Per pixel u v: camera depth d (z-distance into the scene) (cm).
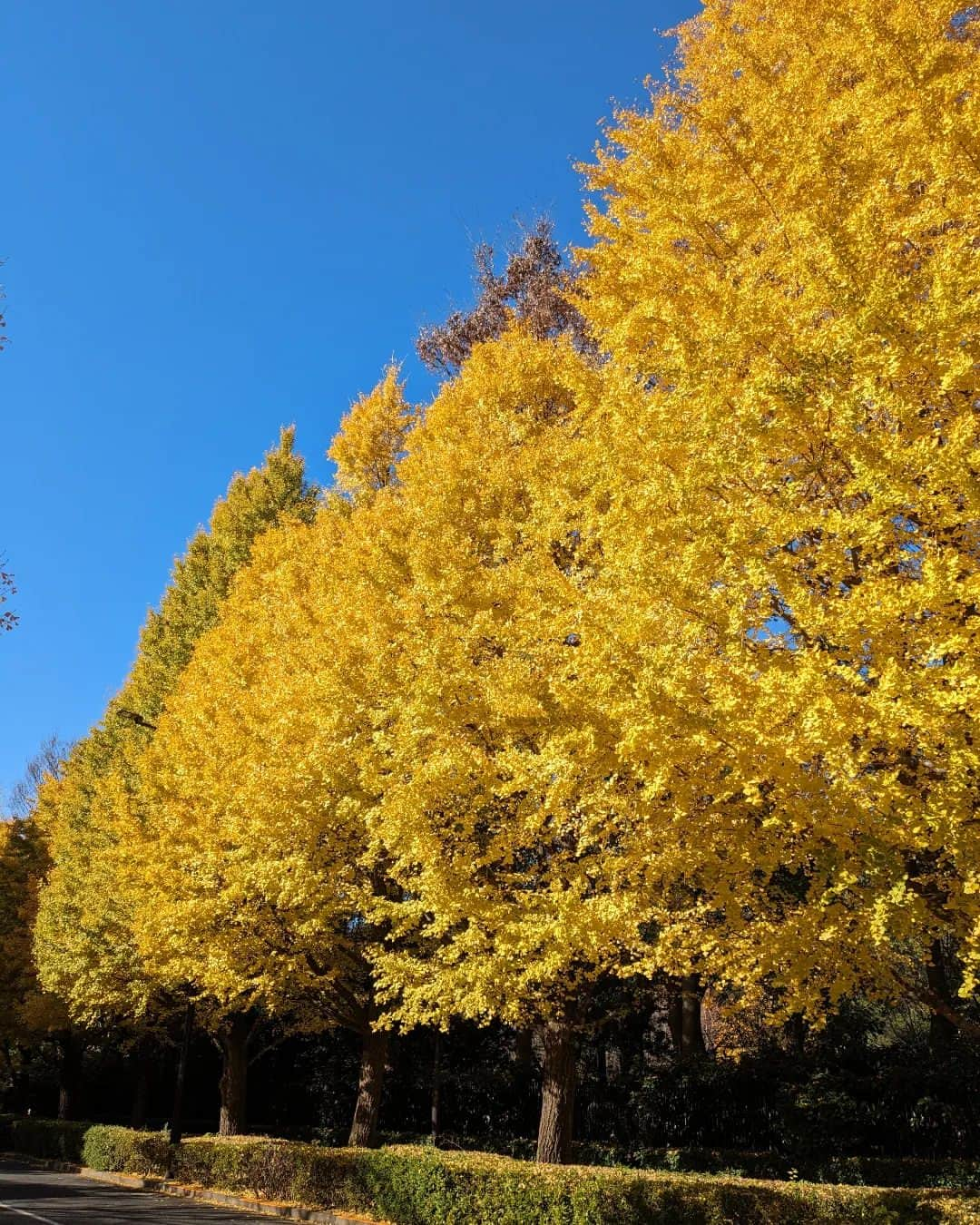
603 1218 859
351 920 1432
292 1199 1323
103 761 2798
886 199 625
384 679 1049
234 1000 1565
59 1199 1482
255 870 1203
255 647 1664
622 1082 1703
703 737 603
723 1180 930
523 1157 1630
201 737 1589
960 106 652
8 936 3253
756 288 736
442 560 1045
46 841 3388
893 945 809
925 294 578
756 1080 1535
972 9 857
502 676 841
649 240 870
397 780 950
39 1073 3234
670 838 704
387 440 1881
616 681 655
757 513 606
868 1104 1363
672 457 710
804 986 668
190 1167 1658
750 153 789
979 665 527
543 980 888
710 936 695
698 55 1058
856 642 578
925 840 552
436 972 932
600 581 784
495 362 1359
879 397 545
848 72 816
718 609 636
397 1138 1892
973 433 545
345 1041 2258
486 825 949
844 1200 764
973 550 602
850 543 578
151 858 1645
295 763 1188
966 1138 1268
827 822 586
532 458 1087
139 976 1934
